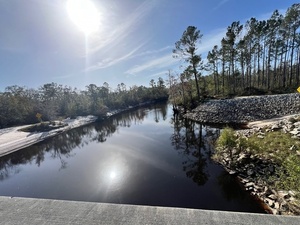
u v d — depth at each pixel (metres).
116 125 24.84
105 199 6.62
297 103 14.23
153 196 6.44
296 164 4.08
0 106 30.41
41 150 15.74
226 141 8.08
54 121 27.92
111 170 9.27
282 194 4.65
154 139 14.71
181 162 9.34
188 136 14.36
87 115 35.81
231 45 26.30
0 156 14.66
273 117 14.36
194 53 24.33
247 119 15.41
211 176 7.29
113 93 53.53
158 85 62.06
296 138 6.98
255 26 24.75
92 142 16.48
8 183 9.19
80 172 9.55
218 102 19.34
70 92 47.06
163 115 29.03
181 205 5.75
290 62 27.28
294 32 24.11
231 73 32.91
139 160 10.23
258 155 6.84
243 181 6.32
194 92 29.77
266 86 27.58
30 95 39.69
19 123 29.81
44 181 8.91
